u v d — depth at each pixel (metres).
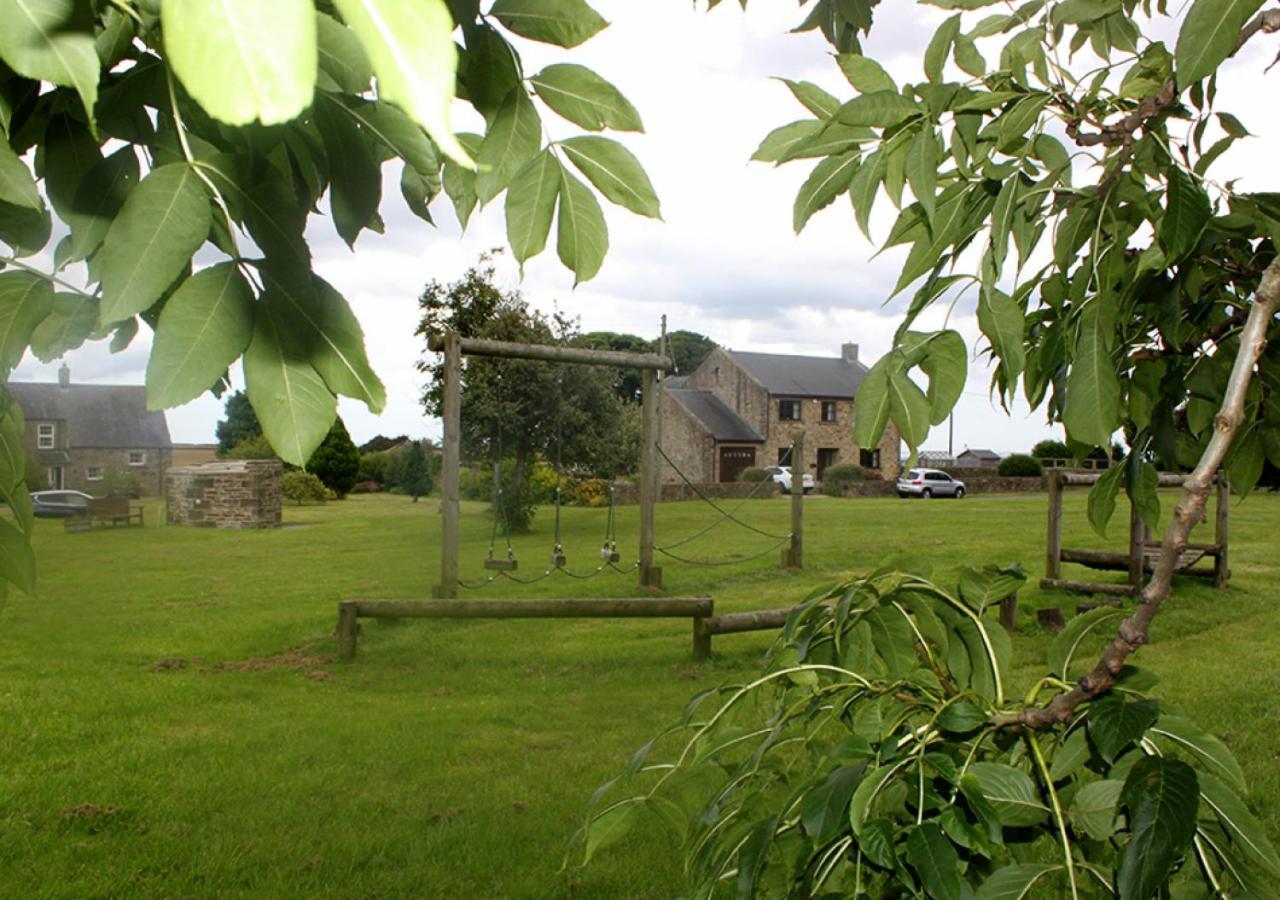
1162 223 0.98
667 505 30.08
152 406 0.55
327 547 18.64
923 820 0.93
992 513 25.88
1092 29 1.42
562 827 4.11
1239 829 0.91
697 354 77.50
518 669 7.49
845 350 53.19
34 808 4.37
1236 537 17.14
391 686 6.97
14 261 0.73
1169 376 1.24
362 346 0.61
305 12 0.30
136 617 10.02
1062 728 1.15
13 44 0.49
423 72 0.29
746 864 0.99
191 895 3.51
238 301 0.58
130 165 0.73
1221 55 0.74
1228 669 6.89
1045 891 2.39
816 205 1.09
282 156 0.86
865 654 1.38
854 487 40.38
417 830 4.10
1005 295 0.95
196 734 5.58
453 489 9.38
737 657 7.74
